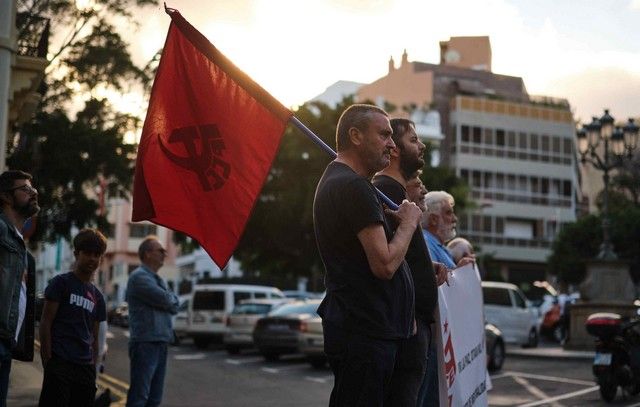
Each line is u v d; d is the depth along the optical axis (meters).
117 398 15.16
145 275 10.63
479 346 7.38
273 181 46.16
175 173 5.84
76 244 7.78
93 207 34.09
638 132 30.38
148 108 5.84
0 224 6.76
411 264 5.66
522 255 82.50
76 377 7.67
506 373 21.73
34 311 7.31
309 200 45.41
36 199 7.05
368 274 4.80
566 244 66.12
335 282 4.85
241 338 29.02
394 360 4.84
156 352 10.62
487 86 88.88
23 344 7.22
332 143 45.97
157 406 10.89
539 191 84.06
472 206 59.53
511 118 83.44
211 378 20.38
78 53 34.03
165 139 5.85
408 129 6.38
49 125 32.59
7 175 6.97
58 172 32.94
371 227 4.73
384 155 5.07
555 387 18.02
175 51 5.86
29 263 7.25
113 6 34.06
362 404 4.73
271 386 18.78
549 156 84.69
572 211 85.19
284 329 25.33
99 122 34.22
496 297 30.95
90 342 7.83
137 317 10.56
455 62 98.19
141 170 5.84
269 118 5.72
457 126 81.81
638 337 15.23
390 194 6.12
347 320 4.79
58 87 34.16
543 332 39.59
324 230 4.87
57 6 33.34
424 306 5.64
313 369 23.55
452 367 6.85
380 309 4.78
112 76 34.22
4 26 20.08
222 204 5.77
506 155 83.06
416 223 4.93
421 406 6.56
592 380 19.23
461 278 7.19
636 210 64.88
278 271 49.19
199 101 5.81
